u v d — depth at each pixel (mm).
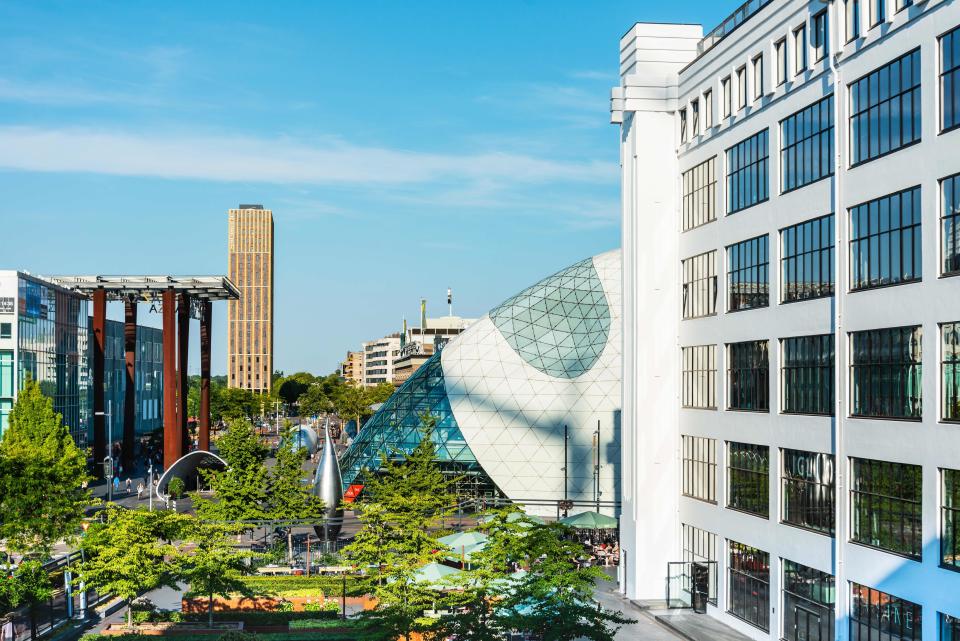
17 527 53438
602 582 64938
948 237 34656
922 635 35500
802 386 45000
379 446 98625
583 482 94312
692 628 51219
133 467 140875
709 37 56812
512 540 43469
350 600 60031
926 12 35750
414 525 53438
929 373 35344
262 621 55469
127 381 128375
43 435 87938
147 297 130500
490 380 97938
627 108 58375
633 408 59219
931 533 35031
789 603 46031
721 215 52844
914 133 36656
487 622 45719
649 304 58125
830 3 41812
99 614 58219
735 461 51500
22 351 115438
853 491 40188
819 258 43625
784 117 46344
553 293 103500
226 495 76438
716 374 53500
